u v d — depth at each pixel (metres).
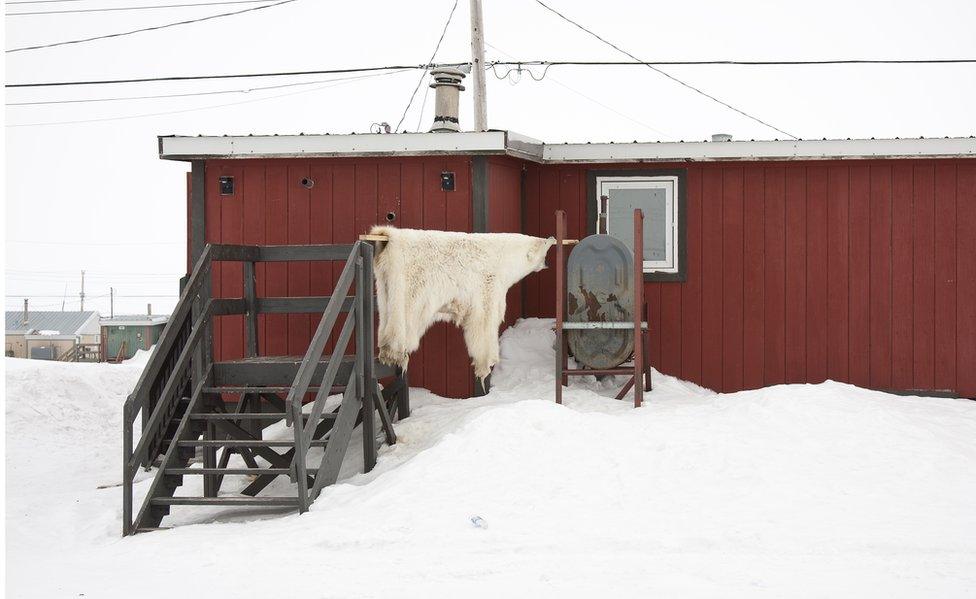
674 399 10.29
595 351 10.44
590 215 11.88
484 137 10.70
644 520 6.50
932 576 5.39
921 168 11.52
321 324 7.93
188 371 8.71
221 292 11.20
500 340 11.45
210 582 5.62
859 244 11.58
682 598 5.07
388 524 6.56
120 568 6.11
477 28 17.75
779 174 11.68
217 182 11.24
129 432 7.55
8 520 8.20
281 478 9.31
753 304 11.68
